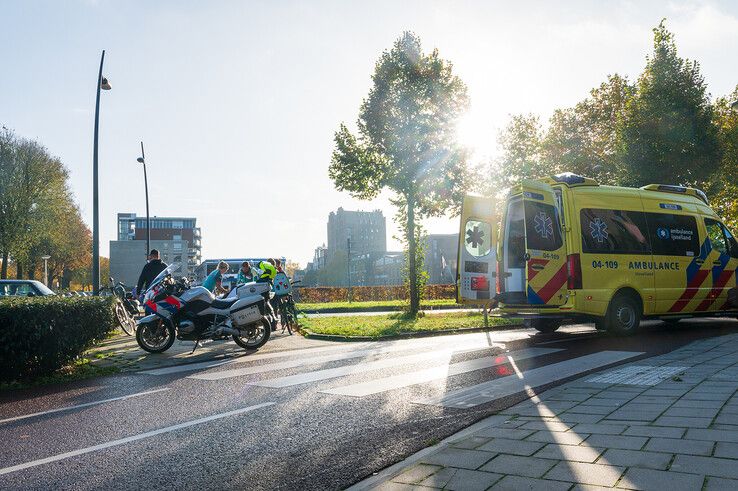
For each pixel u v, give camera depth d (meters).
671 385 5.49
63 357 7.91
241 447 4.36
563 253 10.15
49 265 69.94
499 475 3.28
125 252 61.47
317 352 9.64
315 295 41.19
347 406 5.56
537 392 5.85
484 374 7.03
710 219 11.88
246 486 3.55
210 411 5.53
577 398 5.23
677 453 3.41
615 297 10.30
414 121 17.55
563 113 28.31
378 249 197.75
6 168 47.62
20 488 3.59
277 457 4.10
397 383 6.61
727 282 11.69
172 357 9.48
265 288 10.34
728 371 6.06
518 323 14.07
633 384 5.69
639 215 10.83
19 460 4.15
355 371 7.53
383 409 5.39
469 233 12.12
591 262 10.05
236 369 8.02
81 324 8.27
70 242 65.44
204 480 3.67
